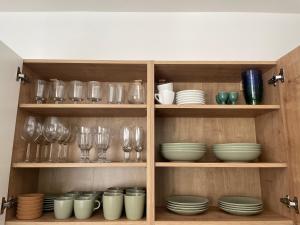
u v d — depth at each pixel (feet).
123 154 4.24
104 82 4.55
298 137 3.14
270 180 3.85
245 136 4.39
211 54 4.77
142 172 4.18
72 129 4.31
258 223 3.22
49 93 4.13
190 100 3.80
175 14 4.94
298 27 4.94
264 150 4.05
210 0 4.61
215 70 4.01
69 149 4.24
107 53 4.74
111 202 3.31
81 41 4.77
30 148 3.95
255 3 4.70
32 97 4.00
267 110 3.76
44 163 3.36
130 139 3.98
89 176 4.17
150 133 3.43
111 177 4.17
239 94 4.52
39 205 3.43
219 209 3.90
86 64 3.75
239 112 4.00
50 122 4.01
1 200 3.04
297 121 3.17
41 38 4.77
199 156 3.64
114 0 4.59
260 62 3.71
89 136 3.97
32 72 4.01
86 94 4.29
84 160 3.89
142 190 3.75
